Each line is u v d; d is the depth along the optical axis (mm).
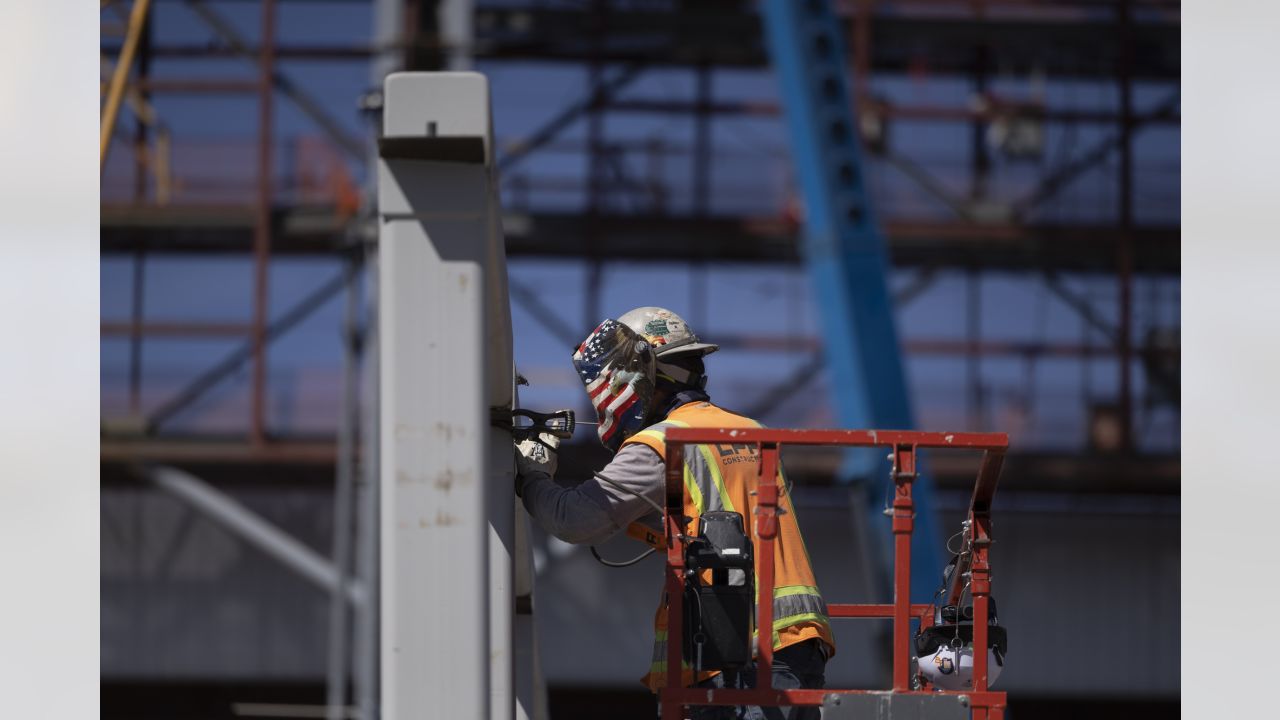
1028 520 81688
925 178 80312
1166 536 81438
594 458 73812
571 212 78812
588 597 80062
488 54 79562
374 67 77688
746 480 12773
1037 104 81250
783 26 54188
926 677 12383
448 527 10055
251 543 78688
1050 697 80375
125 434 75875
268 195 76312
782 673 12117
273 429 76375
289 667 77938
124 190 77375
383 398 10125
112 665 77625
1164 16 80938
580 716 79812
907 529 11258
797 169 54031
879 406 50688
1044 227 78812
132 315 77750
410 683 9992
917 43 81188
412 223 10164
